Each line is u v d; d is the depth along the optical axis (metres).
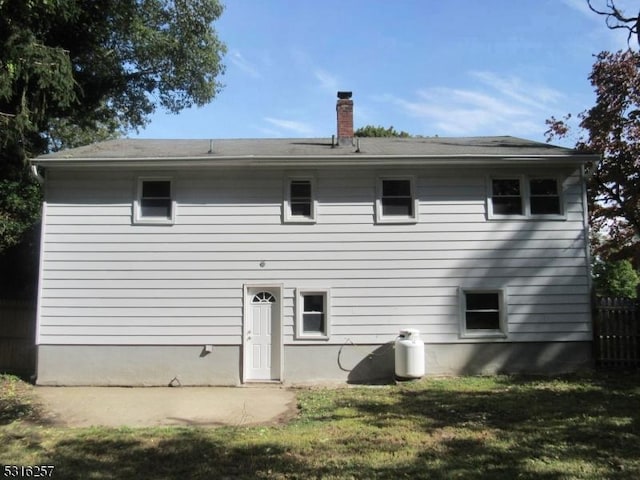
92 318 12.70
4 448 7.43
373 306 12.84
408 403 10.04
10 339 13.85
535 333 12.80
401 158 12.70
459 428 8.13
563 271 12.91
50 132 22.98
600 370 12.77
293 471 6.40
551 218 13.00
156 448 7.43
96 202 12.97
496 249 12.97
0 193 15.88
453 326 12.82
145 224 12.92
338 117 14.80
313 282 12.85
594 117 16.80
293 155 12.80
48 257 12.80
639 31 15.28
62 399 11.02
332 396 10.98
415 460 6.68
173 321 12.73
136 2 19.64
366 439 7.64
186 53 22.03
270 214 13.01
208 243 12.91
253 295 12.91
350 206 13.05
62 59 14.16
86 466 6.69
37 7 14.11
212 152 13.44
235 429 8.48
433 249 12.95
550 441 7.34
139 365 12.59
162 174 13.06
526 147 14.00
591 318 12.86
